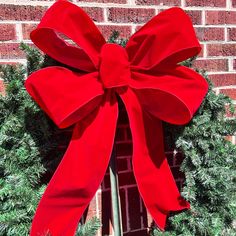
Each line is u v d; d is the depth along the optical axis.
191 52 1.25
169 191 1.32
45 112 1.20
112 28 1.41
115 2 1.41
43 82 1.14
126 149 1.47
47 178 1.34
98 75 1.22
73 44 1.38
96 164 1.21
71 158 1.19
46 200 1.18
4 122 1.23
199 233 1.35
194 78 1.25
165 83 1.23
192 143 1.37
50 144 1.29
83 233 1.26
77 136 1.21
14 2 1.30
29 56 1.26
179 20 1.20
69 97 1.14
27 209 1.21
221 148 1.38
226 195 1.35
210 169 1.35
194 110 1.23
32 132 1.26
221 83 1.59
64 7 1.15
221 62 1.58
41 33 1.17
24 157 1.23
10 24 1.31
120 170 1.47
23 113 1.24
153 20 1.22
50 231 1.18
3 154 1.22
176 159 1.54
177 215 1.37
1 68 1.23
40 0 1.33
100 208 1.45
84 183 1.20
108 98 1.23
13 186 1.22
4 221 1.19
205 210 1.38
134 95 1.25
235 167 1.41
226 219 1.39
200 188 1.37
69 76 1.18
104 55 1.19
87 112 1.20
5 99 1.23
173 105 1.23
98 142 1.21
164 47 1.20
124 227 1.49
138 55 1.23
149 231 1.51
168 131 1.39
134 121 1.24
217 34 1.56
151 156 1.29
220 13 1.55
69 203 1.20
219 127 1.38
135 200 1.50
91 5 1.38
